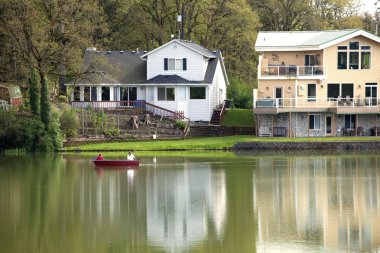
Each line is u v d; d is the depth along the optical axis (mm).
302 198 69688
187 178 82562
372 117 122938
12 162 98562
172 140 121562
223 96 150750
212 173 86688
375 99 122188
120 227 58031
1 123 110625
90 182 80000
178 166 93625
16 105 125375
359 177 82562
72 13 125750
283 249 51875
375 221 59594
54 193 72812
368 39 124312
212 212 63531
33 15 119875
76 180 81625
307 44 125125
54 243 53438
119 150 112875
